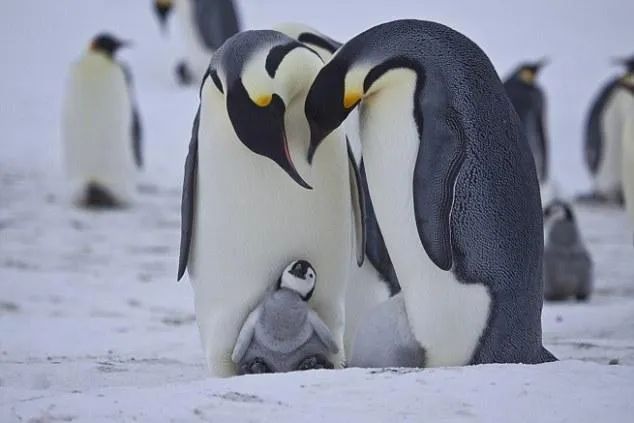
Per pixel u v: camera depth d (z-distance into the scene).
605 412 10.63
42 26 64.19
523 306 13.57
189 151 14.59
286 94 13.74
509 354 13.57
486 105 13.56
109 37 37.22
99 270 27.02
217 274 14.36
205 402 10.99
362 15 69.44
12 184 37.50
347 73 13.67
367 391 11.24
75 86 35.75
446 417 10.55
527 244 13.61
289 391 11.29
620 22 69.25
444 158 13.31
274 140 13.71
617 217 37.81
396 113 13.53
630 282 27.47
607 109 41.16
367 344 13.88
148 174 39.72
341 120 13.85
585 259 25.02
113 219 33.91
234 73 13.83
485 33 66.00
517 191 13.59
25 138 43.44
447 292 13.47
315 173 14.10
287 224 14.13
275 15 68.69
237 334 14.49
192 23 53.00
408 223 13.53
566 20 69.75
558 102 53.62
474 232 13.40
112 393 11.58
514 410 10.70
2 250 29.12
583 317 20.28
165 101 49.41
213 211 14.20
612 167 40.78
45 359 16.69
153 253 29.42
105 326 20.48
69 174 35.56
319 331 13.63
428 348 13.62
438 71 13.48
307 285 13.81
